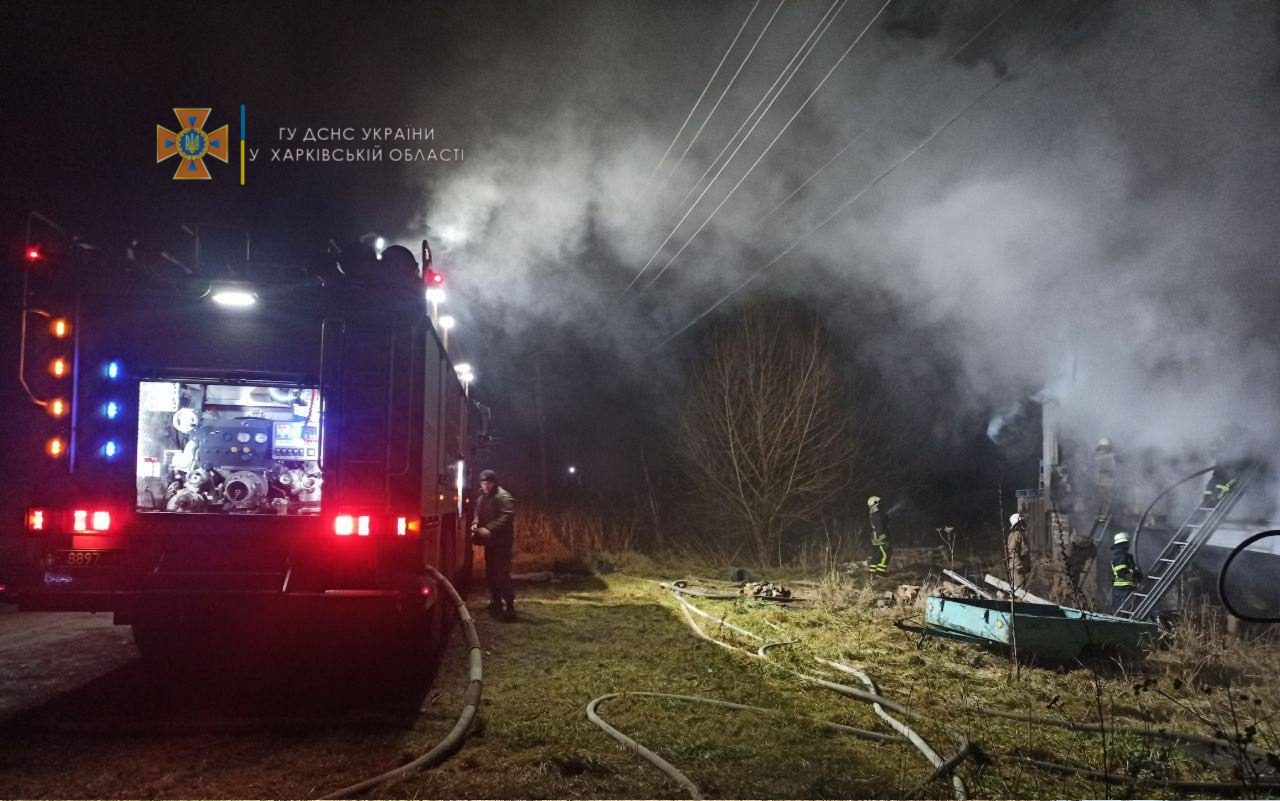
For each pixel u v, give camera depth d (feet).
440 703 17.31
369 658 21.26
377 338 18.56
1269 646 23.27
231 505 18.49
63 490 17.60
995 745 14.87
